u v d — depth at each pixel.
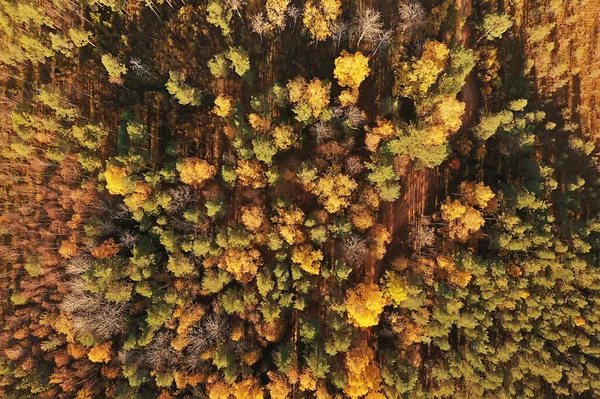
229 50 62.44
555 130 65.81
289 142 58.62
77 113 62.56
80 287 58.69
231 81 63.66
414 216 64.06
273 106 61.59
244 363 57.12
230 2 60.31
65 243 60.28
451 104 55.88
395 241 63.91
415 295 56.06
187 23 63.59
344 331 56.66
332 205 57.78
